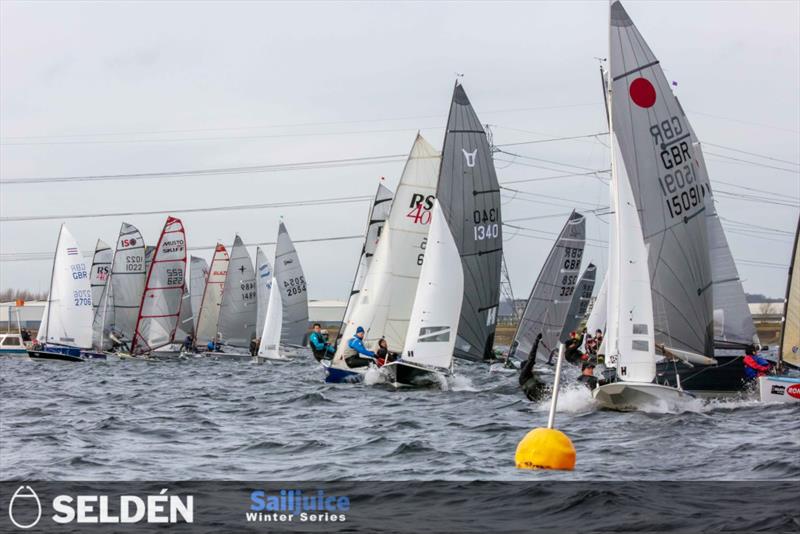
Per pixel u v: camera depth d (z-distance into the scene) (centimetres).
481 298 15875
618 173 10194
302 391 14512
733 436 8488
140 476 6812
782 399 10881
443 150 15575
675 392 10050
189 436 9169
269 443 8488
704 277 10956
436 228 13900
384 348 15212
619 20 10569
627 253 10106
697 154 12381
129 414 11419
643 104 10562
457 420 10169
